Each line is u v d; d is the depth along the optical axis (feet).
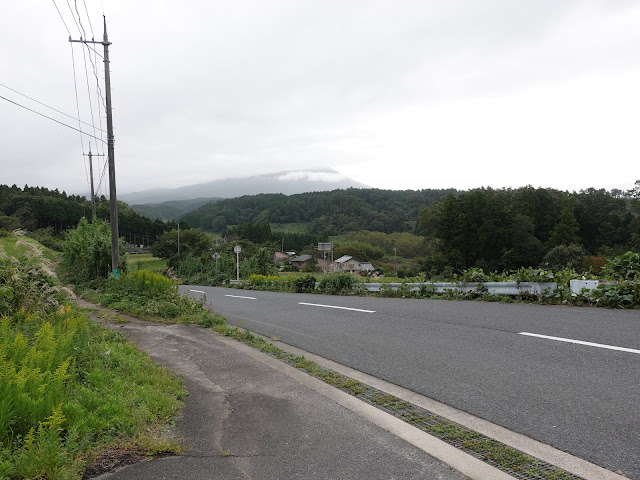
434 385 16.40
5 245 27.71
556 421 12.52
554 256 162.71
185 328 31.12
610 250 191.11
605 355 17.71
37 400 11.25
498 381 16.12
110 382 15.48
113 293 46.65
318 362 21.15
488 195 218.59
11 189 303.27
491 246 180.96
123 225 326.65
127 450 10.93
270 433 12.43
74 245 64.75
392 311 33.65
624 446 10.85
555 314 26.71
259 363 20.77
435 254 192.24
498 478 9.78
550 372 16.44
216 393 16.25
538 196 207.82
